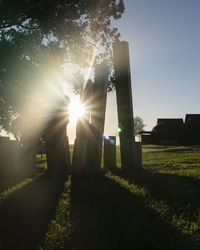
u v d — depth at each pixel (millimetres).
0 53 12969
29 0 9977
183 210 3965
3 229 3582
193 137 48219
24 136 11609
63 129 9297
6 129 19984
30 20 12664
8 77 14023
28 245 3012
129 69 9789
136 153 9844
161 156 16734
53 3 9930
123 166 9578
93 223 3490
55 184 6777
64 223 3564
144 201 4477
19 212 4348
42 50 12914
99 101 9133
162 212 3838
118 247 2773
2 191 6531
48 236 3137
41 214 4141
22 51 13594
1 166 9688
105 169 9453
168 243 2801
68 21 11094
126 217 3682
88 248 2789
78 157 9133
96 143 8898
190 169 9289
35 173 9547
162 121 55938
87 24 12070
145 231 3137
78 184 6488
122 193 5219
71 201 4762
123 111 9656
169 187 5680
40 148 17766
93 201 4668
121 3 12117
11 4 10383
